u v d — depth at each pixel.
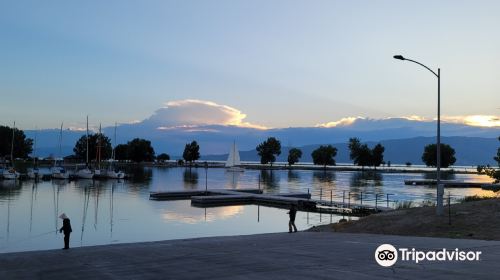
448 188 91.94
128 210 54.78
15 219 46.78
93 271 15.77
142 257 18.98
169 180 116.56
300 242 23.55
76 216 49.28
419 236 25.17
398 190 84.25
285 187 94.62
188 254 19.56
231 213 53.34
